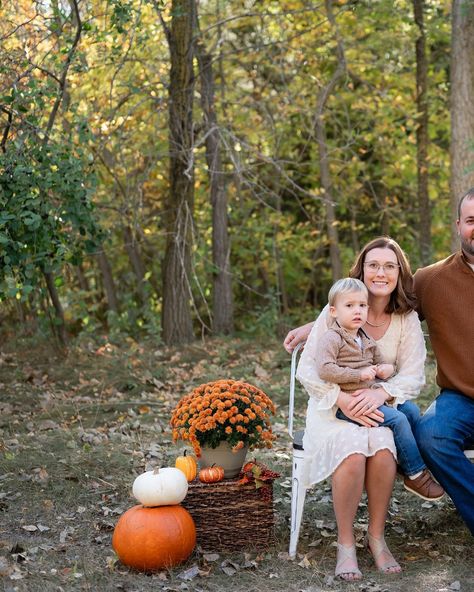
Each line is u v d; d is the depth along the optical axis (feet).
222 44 33.96
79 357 27.61
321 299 45.16
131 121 31.30
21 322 31.07
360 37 35.63
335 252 36.88
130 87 27.09
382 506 11.87
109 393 24.29
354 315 12.37
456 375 12.92
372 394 12.12
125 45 28.78
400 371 12.78
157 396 24.07
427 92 36.01
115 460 16.48
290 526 13.55
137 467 16.39
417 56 36.35
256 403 12.87
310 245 38.88
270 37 35.04
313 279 41.93
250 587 11.20
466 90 28.81
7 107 22.86
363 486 12.08
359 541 12.98
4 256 20.83
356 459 11.65
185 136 29.86
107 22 25.95
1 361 27.55
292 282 43.24
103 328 40.52
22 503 14.42
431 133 40.32
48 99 23.13
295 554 12.30
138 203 30.58
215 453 12.65
